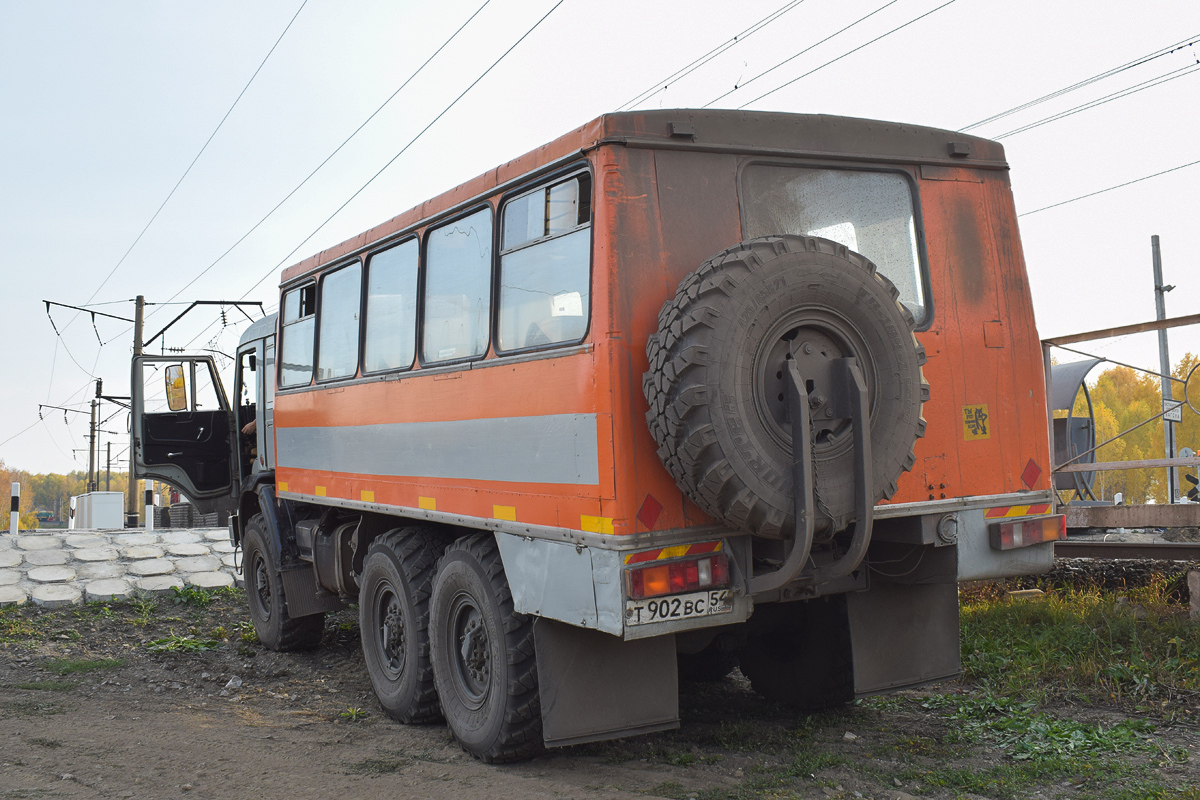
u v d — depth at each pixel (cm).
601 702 461
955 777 438
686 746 518
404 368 608
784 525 385
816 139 464
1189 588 682
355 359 686
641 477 402
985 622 706
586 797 431
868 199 482
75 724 590
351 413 685
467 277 536
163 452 1038
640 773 471
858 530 397
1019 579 830
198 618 1013
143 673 775
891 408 410
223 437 1070
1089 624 665
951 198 504
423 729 586
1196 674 555
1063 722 507
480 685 516
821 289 396
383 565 623
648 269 415
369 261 672
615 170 416
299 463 789
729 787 441
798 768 461
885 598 533
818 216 465
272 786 458
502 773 477
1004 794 415
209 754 519
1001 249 514
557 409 439
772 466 381
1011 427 503
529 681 476
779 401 389
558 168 450
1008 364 507
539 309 462
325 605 831
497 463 490
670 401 378
